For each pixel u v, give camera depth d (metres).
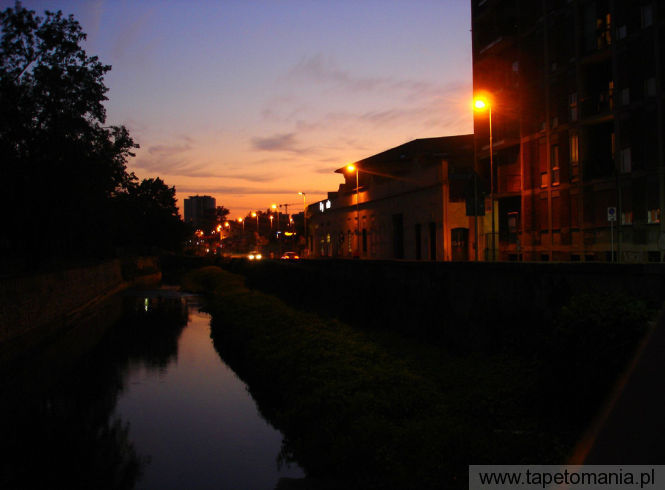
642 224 25.50
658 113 24.70
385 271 18.11
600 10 28.09
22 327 20.98
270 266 41.06
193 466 10.16
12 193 24.56
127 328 28.92
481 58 37.56
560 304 9.78
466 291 12.91
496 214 36.88
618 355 6.73
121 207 34.59
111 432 12.49
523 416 7.79
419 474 6.22
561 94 30.31
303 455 9.07
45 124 24.23
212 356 21.22
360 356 12.33
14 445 11.93
